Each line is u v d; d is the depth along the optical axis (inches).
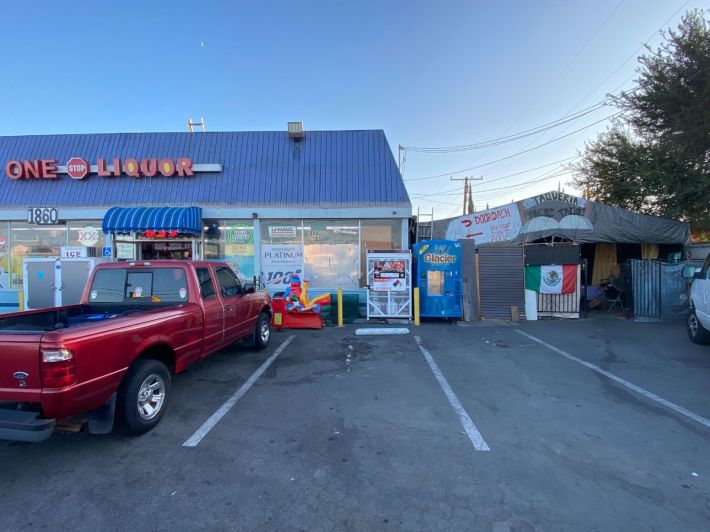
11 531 116.3
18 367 139.3
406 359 303.1
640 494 132.9
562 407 208.1
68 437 174.7
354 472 145.8
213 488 136.5
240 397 222.4
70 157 554.6
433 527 116.6
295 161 544.1
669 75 521.7
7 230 532.4
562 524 117.8
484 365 286.8
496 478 141.8
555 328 436.8
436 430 180.4
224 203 512.7
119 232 476.1
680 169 572.4
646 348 341.1
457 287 467.2
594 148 810.8
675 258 585.9
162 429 181.9
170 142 563.5
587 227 549.6
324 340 370.9
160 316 189.2
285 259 517.7
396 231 519.5
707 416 197.3
